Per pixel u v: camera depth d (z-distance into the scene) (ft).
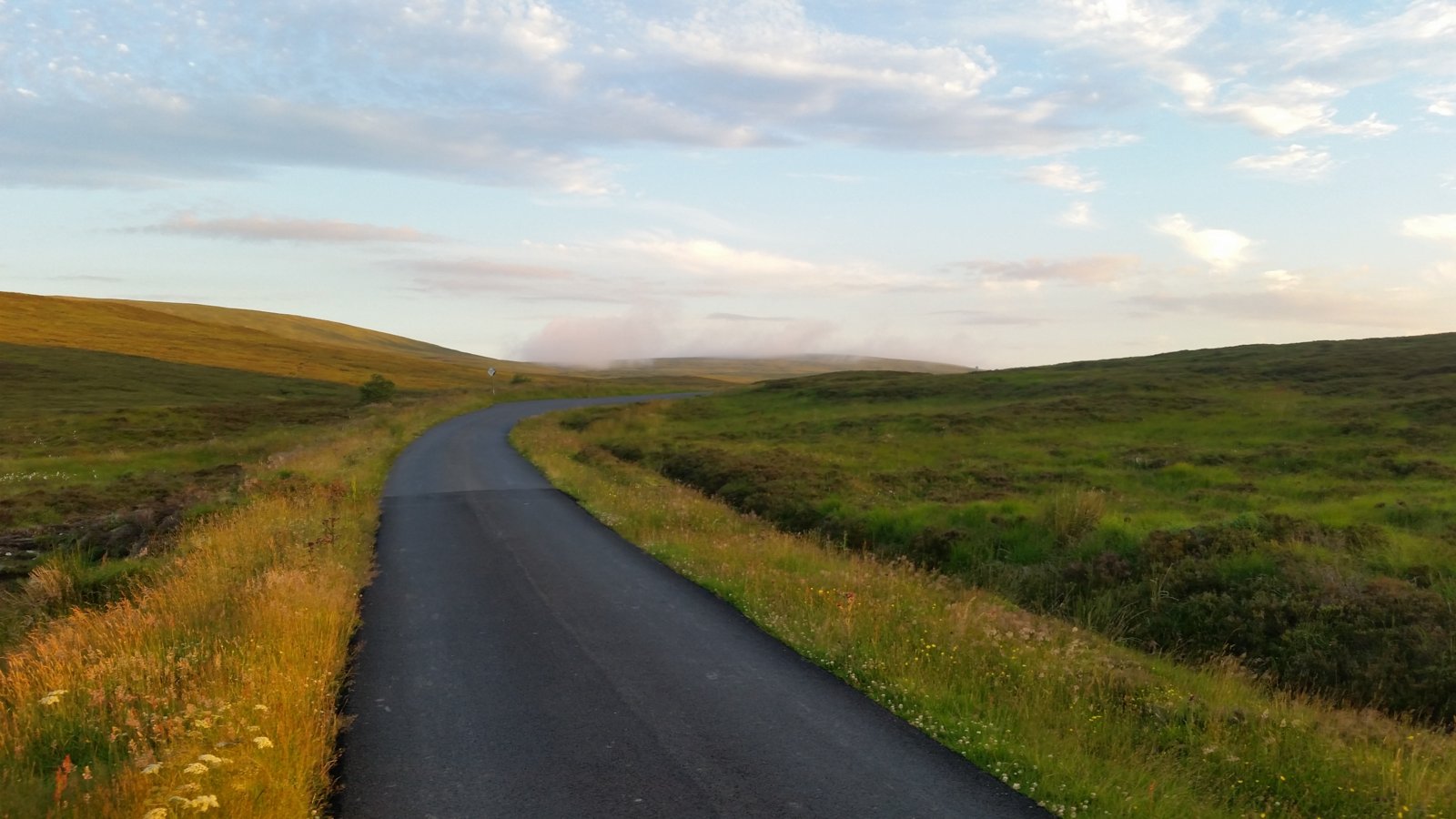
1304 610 35.22
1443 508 51.70
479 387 305.73
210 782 14.87
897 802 17.44
